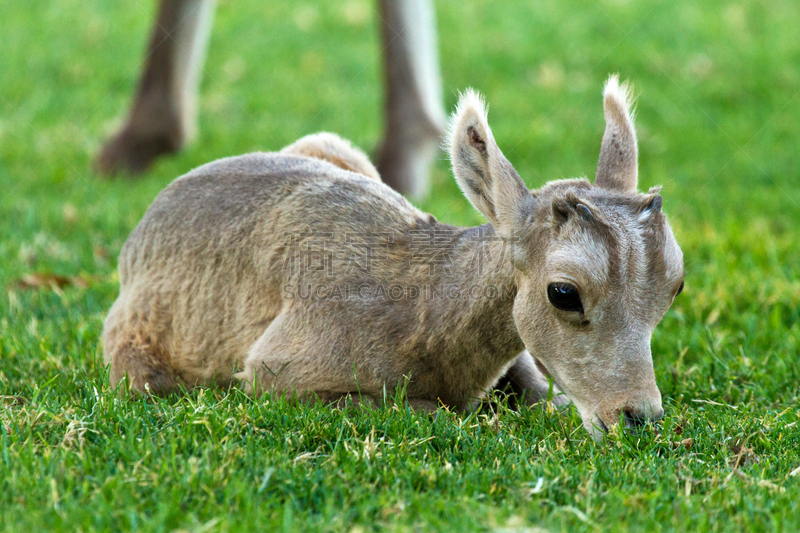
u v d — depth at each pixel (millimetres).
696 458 6711
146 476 5883
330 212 8102
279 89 21969
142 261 8859
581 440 6910
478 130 7367
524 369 8477
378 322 7668
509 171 7219
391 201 8273
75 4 28266
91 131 19562
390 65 15742
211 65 23406
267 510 5598
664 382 8477
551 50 23703
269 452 6371
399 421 6961
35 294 10719
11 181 16047
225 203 8508
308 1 28453
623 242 6551
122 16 27234
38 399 7469
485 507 5672
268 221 8234
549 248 6828
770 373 8922
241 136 18734
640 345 6609
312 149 9688
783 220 14492
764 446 7070
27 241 12656
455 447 6676
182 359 8586
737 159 17703
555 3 27359
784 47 23500
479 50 23750
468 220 13367
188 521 5410
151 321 8625
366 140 18328
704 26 24922
